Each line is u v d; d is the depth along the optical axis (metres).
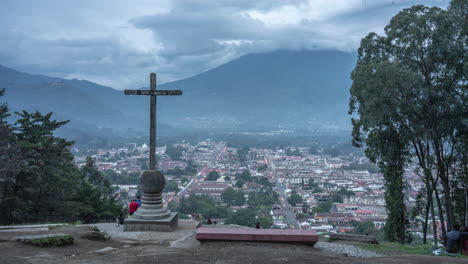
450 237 12.24
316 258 9.22
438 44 22.77
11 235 11.75
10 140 29.62
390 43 26.39
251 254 9.45
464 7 23.61
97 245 11.36
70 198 32.94
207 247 10.73
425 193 29.92
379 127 27.14
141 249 10.50
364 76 24.44
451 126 24.17
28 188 30.30
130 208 17.73
